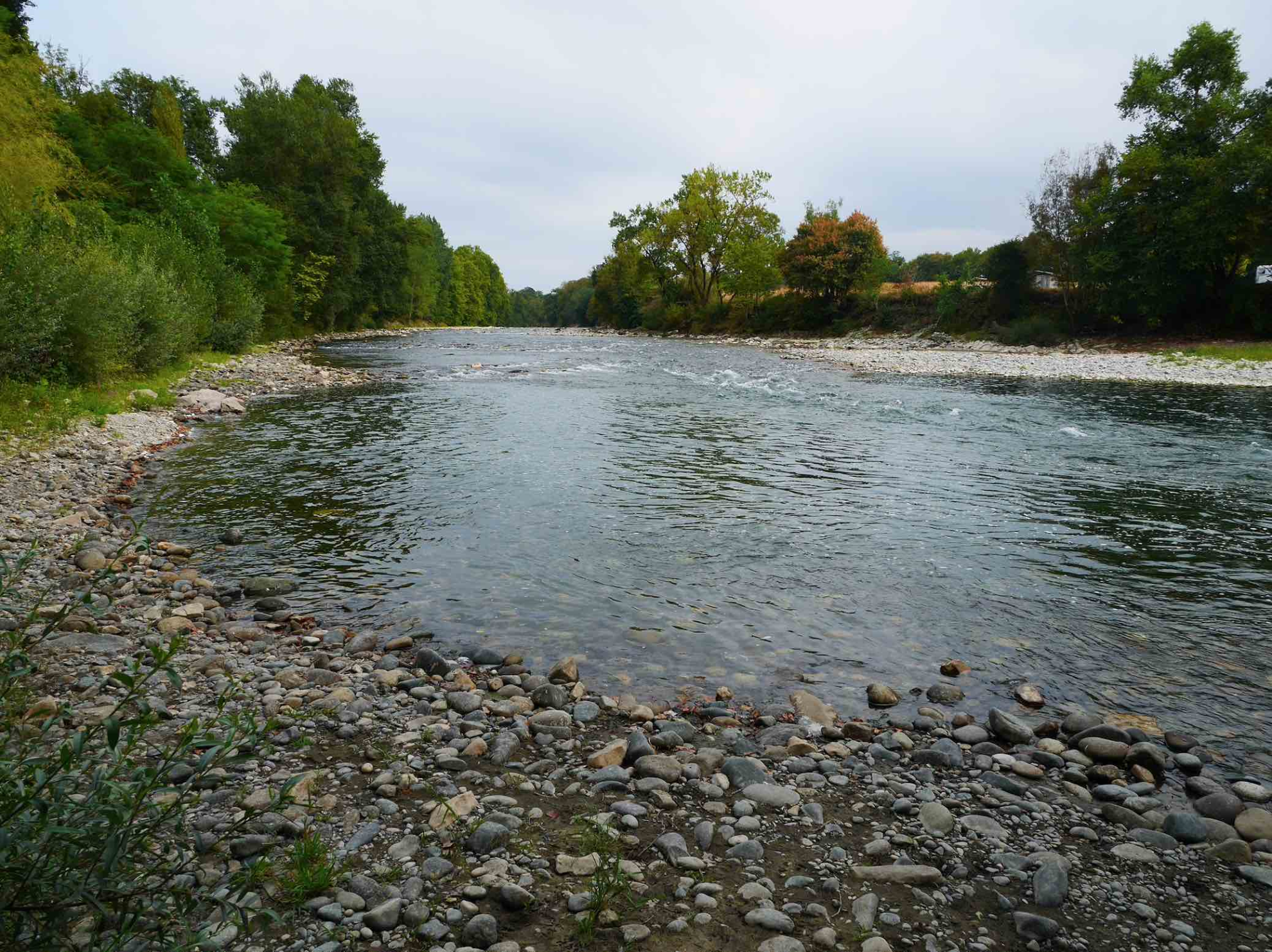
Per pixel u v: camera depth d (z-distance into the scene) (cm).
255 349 3834
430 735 462
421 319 9706
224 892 297
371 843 353
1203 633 636
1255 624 652
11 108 2173
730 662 587
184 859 257
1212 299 4303
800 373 3098
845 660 592
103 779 217
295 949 283
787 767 440
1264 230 3966
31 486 1044
